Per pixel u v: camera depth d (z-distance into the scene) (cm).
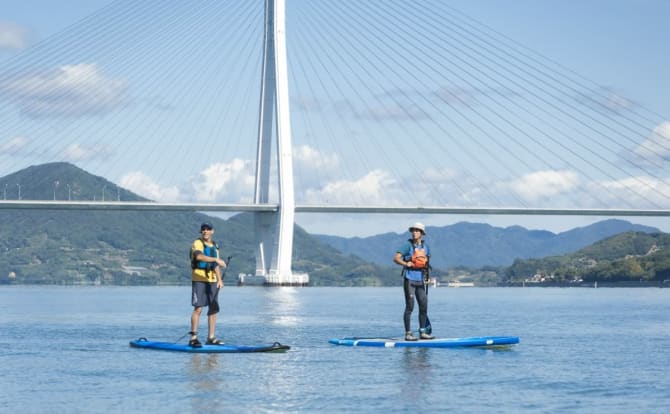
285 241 16725
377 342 2552
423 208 16650
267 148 16712
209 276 2406
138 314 4931
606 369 2036
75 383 1788
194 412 1475
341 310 5716
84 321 4097
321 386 1753
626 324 3941
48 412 1478
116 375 1902
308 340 2841
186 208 16650
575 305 7100
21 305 6731
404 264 2569
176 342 2548
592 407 1538
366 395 1647
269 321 4141
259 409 1504
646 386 1773
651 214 16750
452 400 1598
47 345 2631
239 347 2353
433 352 2375
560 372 1973
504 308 6306
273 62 15725
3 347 2570
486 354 2334
